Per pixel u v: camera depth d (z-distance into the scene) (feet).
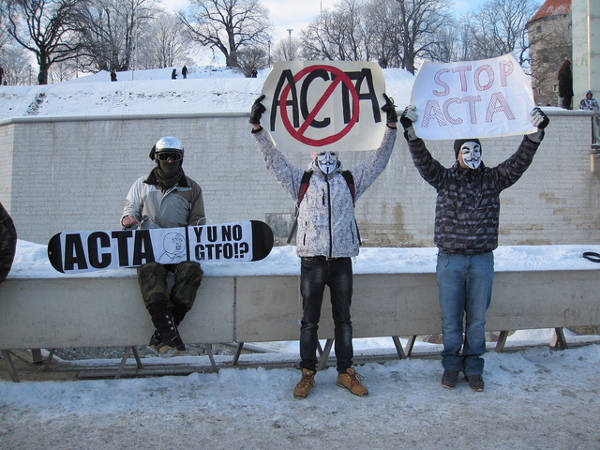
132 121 59.88
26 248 15.30
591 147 59.41
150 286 12.23
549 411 11.45
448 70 14.10
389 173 59.47
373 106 13.98
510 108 13.48
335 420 10.98
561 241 59.67
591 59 62.44
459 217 12.80
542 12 177.47
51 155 60.08
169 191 13.93
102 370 14.24
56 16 166.91
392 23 194.18
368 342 23.89
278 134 13.92
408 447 9.83
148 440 10.03
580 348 15.48
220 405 11.67
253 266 14.26
